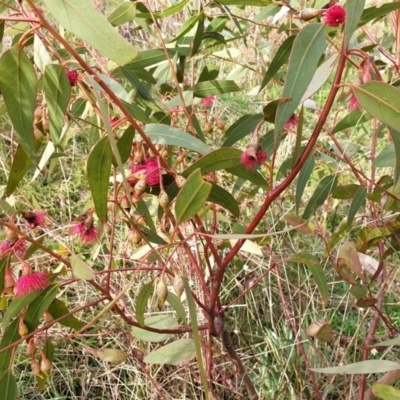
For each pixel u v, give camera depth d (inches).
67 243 82.1
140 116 53.4
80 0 34.8
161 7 91.0
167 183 47.6
